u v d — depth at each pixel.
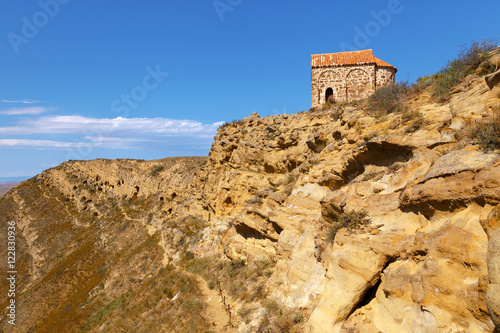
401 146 12.82
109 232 59.50
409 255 8.86
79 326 33.12
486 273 6.73
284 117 30.23
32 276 58.06
